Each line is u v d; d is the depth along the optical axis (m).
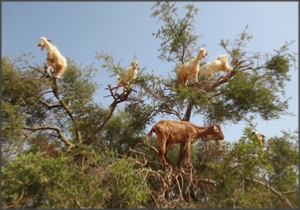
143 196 7.11
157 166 10.90
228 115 9.27
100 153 9.45
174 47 11.02
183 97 8.89
